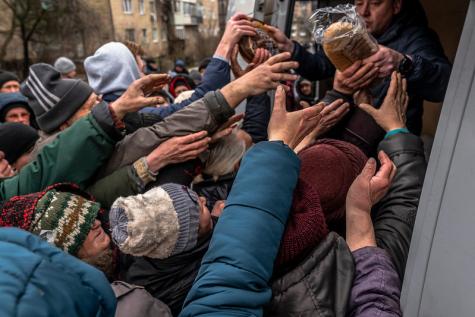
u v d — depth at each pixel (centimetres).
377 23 151
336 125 125
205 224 84
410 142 101
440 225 60
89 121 101
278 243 66
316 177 87
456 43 205
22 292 35
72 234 80
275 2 204
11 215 80
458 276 55
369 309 67
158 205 77
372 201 82
